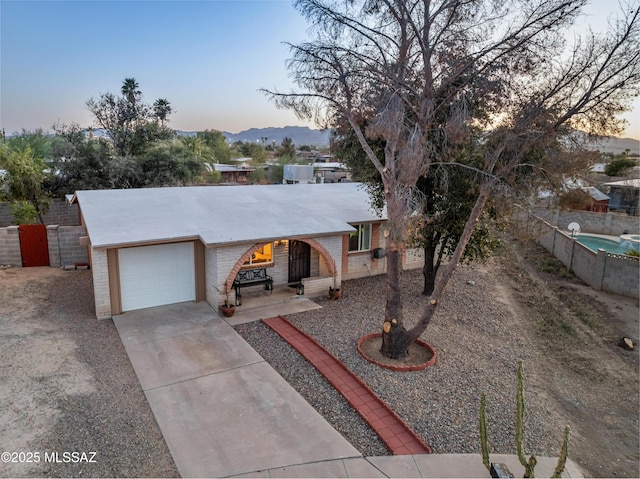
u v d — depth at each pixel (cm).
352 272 1723
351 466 651
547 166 1078
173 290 1355
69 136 2953
